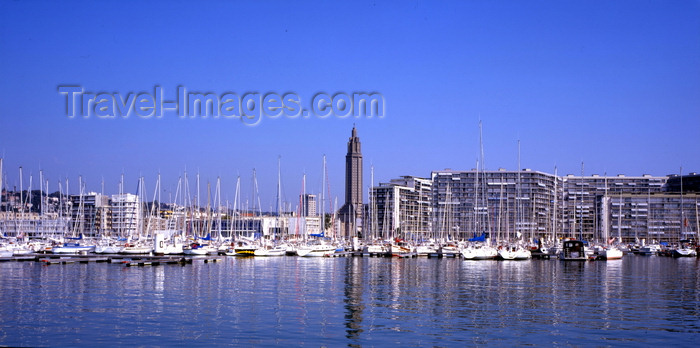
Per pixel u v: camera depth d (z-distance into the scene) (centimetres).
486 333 5228
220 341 4878
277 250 16338
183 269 11175
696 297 7550
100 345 4722
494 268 12712
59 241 17525
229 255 15862
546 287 8656
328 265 13100
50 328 5303
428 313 6184
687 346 4825
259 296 7312
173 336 5031
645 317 6012
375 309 6412
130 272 10381
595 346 4809
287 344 4809
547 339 5025
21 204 19962
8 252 14038
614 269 12700
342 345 4788
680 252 19712
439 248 17675
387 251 17700
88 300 6856
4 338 4928
